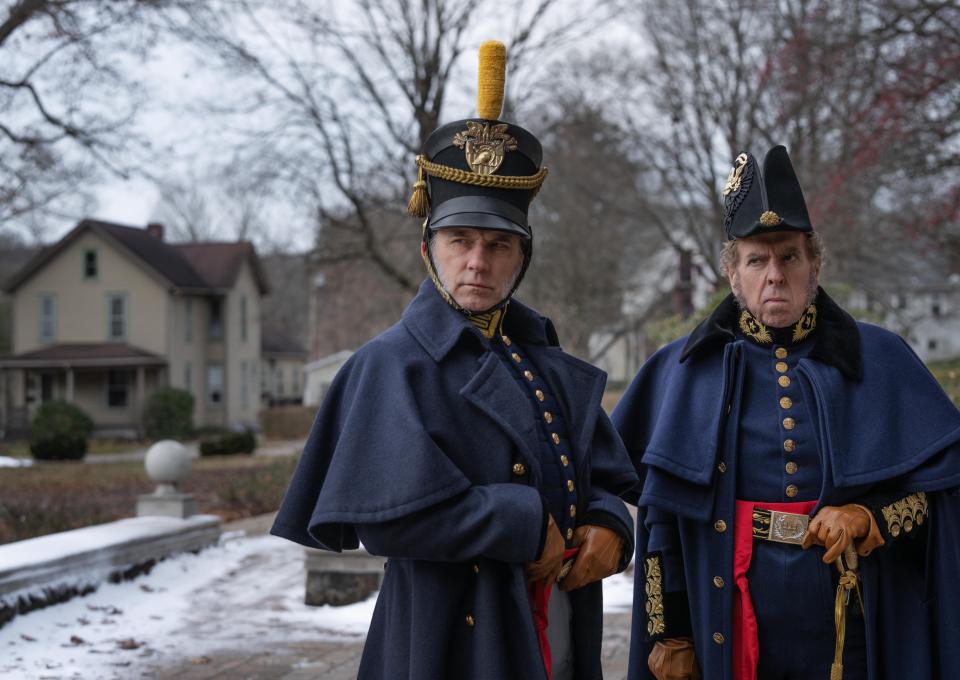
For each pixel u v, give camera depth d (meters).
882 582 2.66
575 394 2.69
